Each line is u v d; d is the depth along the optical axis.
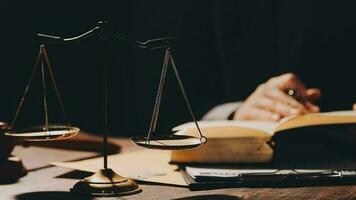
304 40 2.51
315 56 2.51
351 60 2.50
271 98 1.76
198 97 2.45
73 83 2.86
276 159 1.35
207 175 1.14
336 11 2.51
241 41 2.53
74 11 2.86
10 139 1.27
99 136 1.87
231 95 2.49
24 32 2.83
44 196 1.07
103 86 1.09
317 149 1.54
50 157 1.54
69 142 1.66
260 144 1.25
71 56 2.85
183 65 2.55
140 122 2.73
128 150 1.62
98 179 1.09
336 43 2.51
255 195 1.06
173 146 0.98
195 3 2.60
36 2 2.84
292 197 1.04
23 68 2.83
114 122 2.77
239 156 1.26
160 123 2.52
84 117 2.85
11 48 2.82
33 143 1.71
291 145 1.64
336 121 1.28
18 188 1.15
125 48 2.81
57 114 2.84
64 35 2.86
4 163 1.25
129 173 1.24
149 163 1.36
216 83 2.55
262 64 2.52
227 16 2.53
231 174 1.17
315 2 2.52
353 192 1.08
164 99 2.55
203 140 1.06
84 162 1.36
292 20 2.52
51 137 1.07
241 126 1.32
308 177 1.15
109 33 1.08
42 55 1.16
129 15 2.81
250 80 2.51
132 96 2.79
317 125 1.27
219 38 2.52
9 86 2.82
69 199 1.04
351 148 1.50
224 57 2.51
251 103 1.79
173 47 2.57
